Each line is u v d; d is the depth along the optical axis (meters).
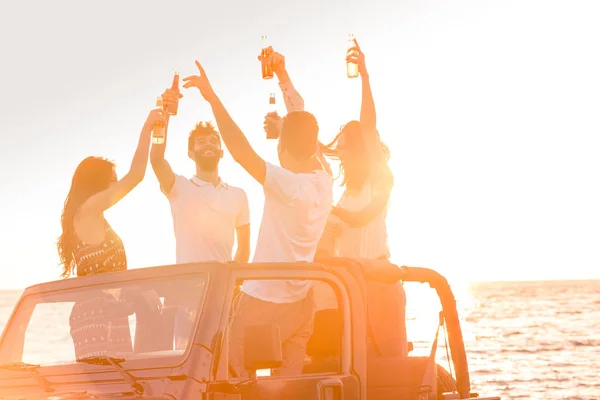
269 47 6.77
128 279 4.74
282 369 5.03
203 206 6.79
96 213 5.70
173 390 4.24
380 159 6.56
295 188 5.30
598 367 51.66
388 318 5.56
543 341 74.75
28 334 5.02
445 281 6.00
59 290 5.03
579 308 155.25
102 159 5.88
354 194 6.65
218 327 4.38
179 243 6.83
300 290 5.04
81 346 4.77
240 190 7.01
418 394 5.51
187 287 4.53
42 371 4.66
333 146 6.71
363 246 6.44
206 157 6.79
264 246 5.36
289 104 6.81
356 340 5.05
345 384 4.93
